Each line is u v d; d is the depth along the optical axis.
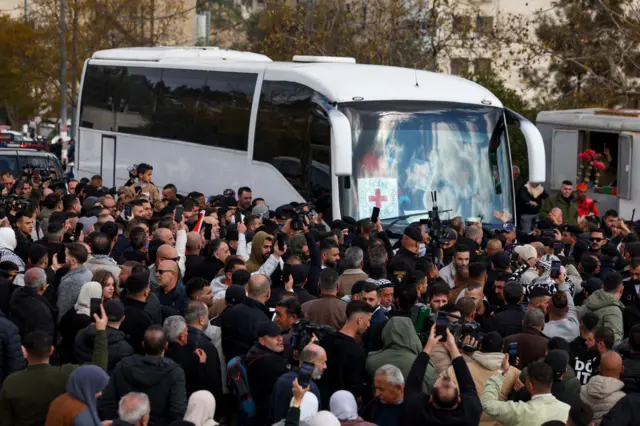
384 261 12.22
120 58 25.94
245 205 18.47
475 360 9.10
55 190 20.28
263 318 9.99
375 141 18.20
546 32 38.28
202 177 22.11
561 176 24.88
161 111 23.67
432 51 38.75
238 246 13.95
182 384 8.55
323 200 18.19
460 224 15.52
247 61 21.81
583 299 13.37
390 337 9.12
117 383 8.44
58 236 13.05
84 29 52.03
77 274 10.85
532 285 11.88
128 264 11.01
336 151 16.95
